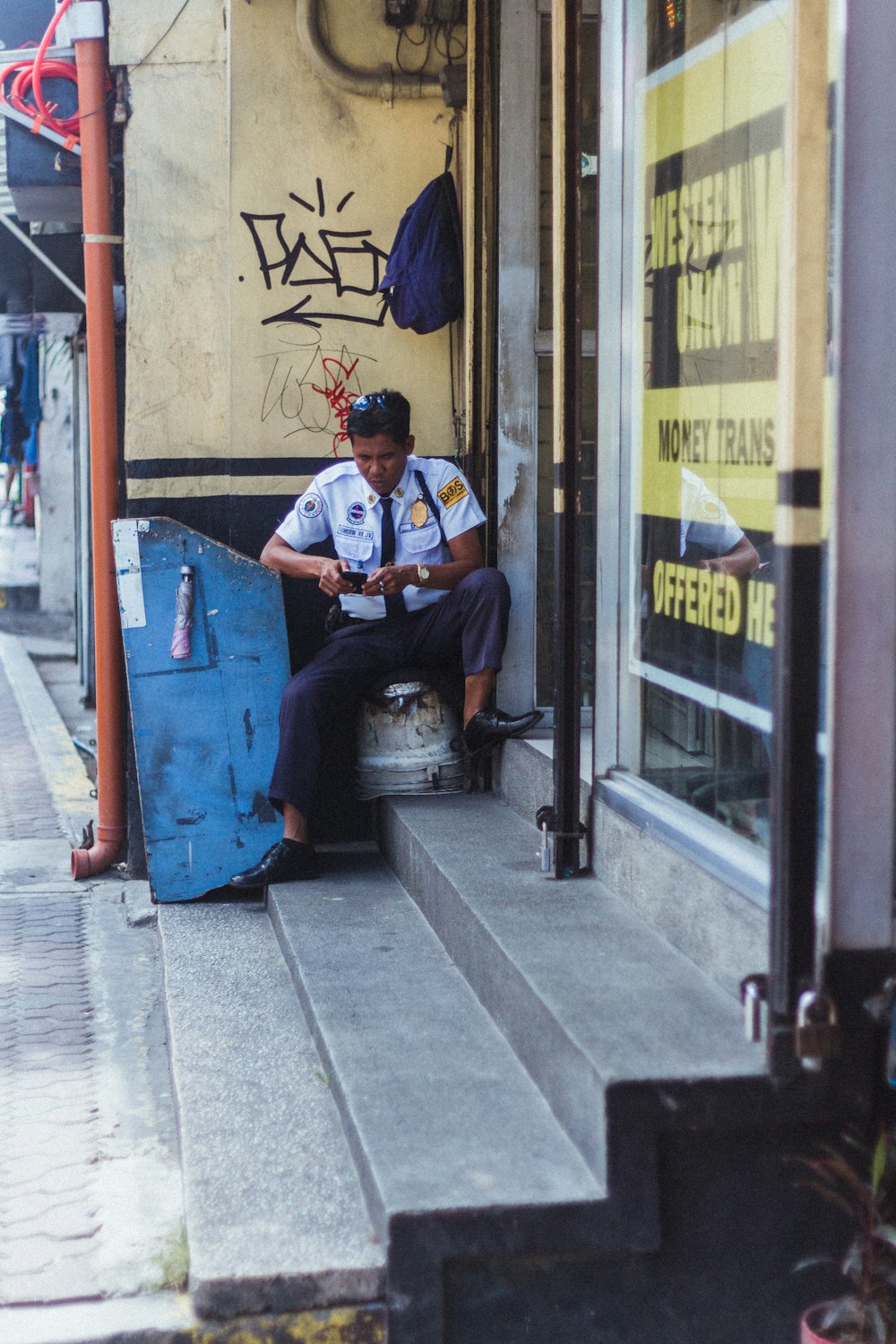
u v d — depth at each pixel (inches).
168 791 223.5
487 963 156.5
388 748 227.1
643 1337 118.0
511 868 181.0
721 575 143.1
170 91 228.7
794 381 108.9
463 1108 133.1
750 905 128.6
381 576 211.9
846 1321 112.1
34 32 306.7
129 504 233.1
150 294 230.5
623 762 172.4
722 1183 118.0
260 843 224.7
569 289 165.8
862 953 115.1
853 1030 115.7
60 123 242.5
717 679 143.1
